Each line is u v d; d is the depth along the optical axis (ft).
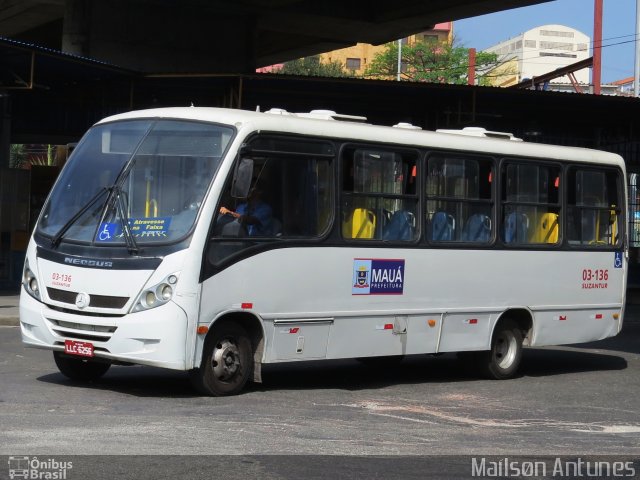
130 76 85.40
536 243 47.42
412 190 42.27
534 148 47.60
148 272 34.19
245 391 37.47
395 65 272.92
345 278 39.29
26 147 202.28
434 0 120.67
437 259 42.78
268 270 36.76
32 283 36.63
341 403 35.94
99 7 118.32
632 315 87.61
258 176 36.73
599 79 182.80
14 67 83.05
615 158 51.72
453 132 46.68
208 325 34.94
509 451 28.25
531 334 47.19
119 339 34.17
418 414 34.27
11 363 43.52
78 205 36.70
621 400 40.06
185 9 123.54
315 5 126.31
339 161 39.34
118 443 26.66
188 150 36.01
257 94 92.68
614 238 51.52
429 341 42.60
